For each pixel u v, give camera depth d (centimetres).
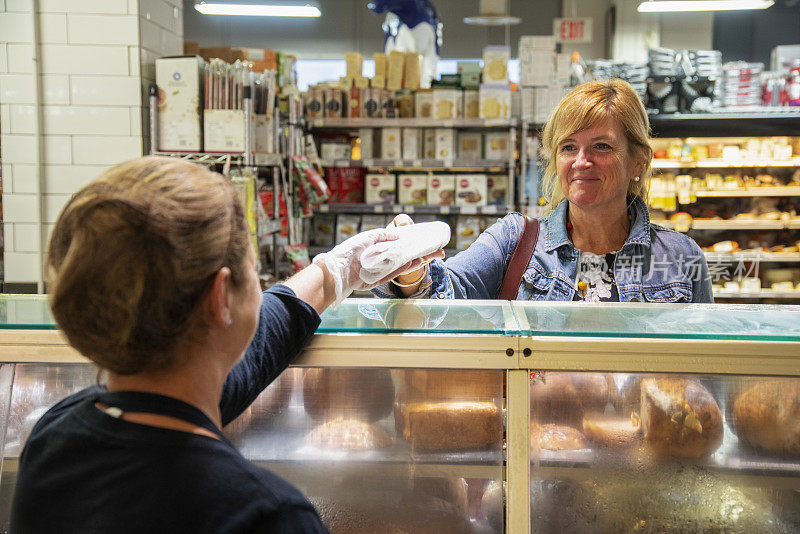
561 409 107
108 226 62
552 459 107
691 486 106
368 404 109
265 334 95
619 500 107
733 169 558
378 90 602
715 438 106
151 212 63
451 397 108
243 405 91
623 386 106
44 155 433
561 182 162
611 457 107
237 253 69
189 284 64
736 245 547
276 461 111
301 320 101
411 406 108
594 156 155
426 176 613
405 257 114
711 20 887
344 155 623
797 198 555
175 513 63
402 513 109
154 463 65
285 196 513
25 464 72
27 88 426
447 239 124
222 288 67
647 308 122
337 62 993
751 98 541
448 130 602
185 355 68
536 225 172
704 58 548
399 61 613
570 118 156
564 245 168
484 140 619
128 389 69
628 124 155
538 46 572
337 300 111
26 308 116
